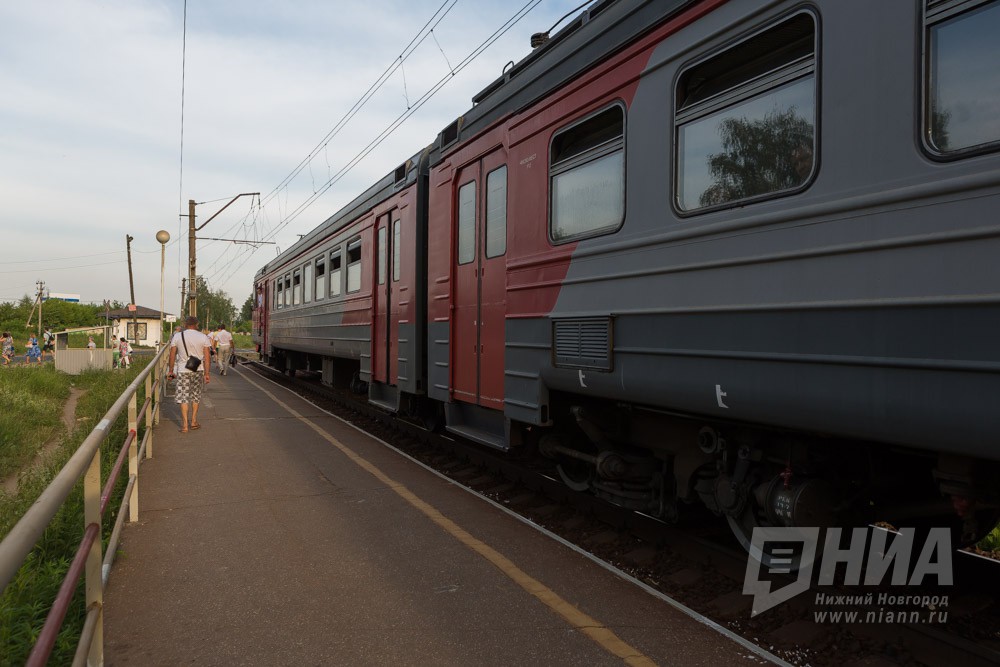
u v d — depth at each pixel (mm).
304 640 3416
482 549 4730
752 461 4027
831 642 3342
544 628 3535
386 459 7859
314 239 14773
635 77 4211
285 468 7324
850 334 2840
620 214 4340
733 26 3500
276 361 21266
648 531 4895
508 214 5746
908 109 2672
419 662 3201
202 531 5137
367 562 4496
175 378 9836
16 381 14383
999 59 2396
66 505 4730
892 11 2744
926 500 3756
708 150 3672
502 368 5883
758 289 3293
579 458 5414
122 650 3311
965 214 2451
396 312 9062
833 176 2951
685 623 3600
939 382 2504
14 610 3191
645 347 4043
